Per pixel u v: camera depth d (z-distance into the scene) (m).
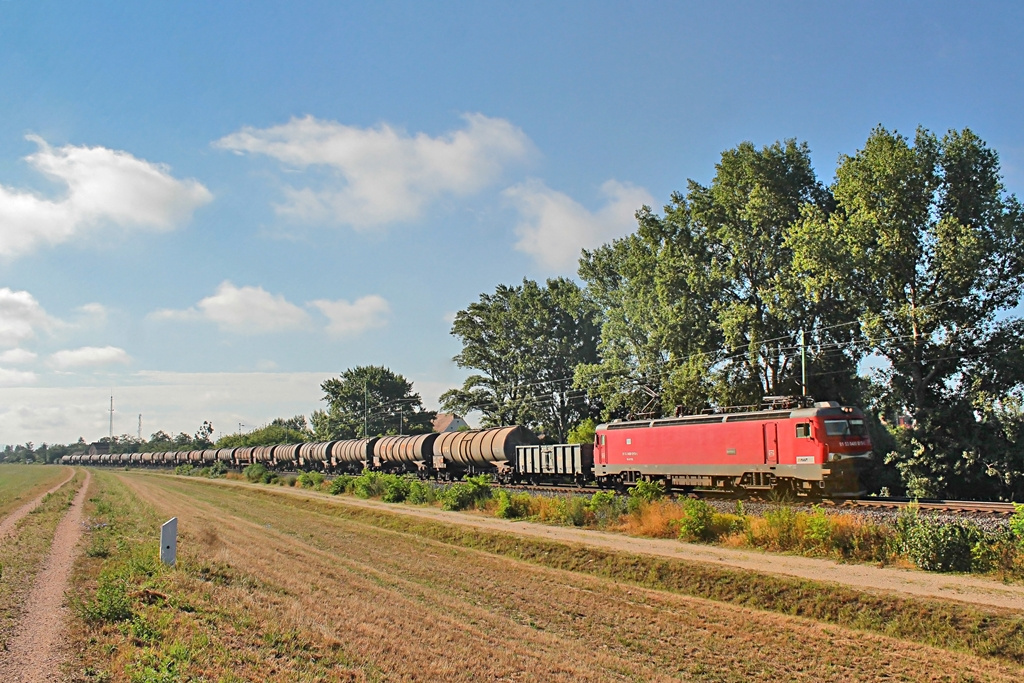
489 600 17.06
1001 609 13.63
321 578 19.23
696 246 44.50
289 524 32.81
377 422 107.25
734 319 39.44
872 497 30.53
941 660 12.58
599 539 23.56
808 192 42.94
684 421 32.94
